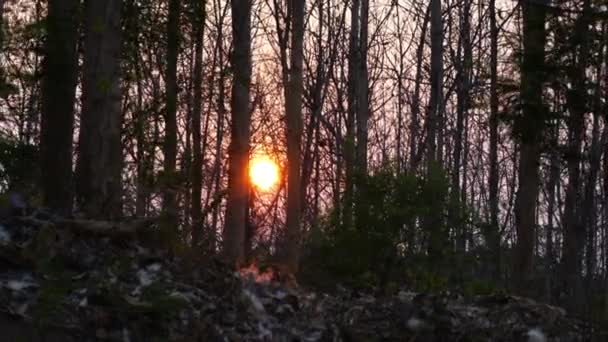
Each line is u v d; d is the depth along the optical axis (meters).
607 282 13.08
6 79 16.47
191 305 6.59
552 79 13.84
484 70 23.61
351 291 10.05
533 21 13.67
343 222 11.62
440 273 11.50
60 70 12.50
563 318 9.37
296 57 18.89
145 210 10.95
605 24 13.33
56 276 6.22
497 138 24.56
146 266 7.10
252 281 7.92
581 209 15.18
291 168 18.25
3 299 5.79
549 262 18.11
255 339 6.82
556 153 15.00
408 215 11.34
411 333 7.89
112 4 11.27
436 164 11.84
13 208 7.18
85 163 10.63
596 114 14.10
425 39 28.78
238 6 17.16
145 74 16.62
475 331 8.19
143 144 15.38
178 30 16.08
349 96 25.66
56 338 5.59
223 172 26.89
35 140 18.17
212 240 10.32
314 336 7.34
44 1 15.35
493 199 23.44
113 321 5.99
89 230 7.17
